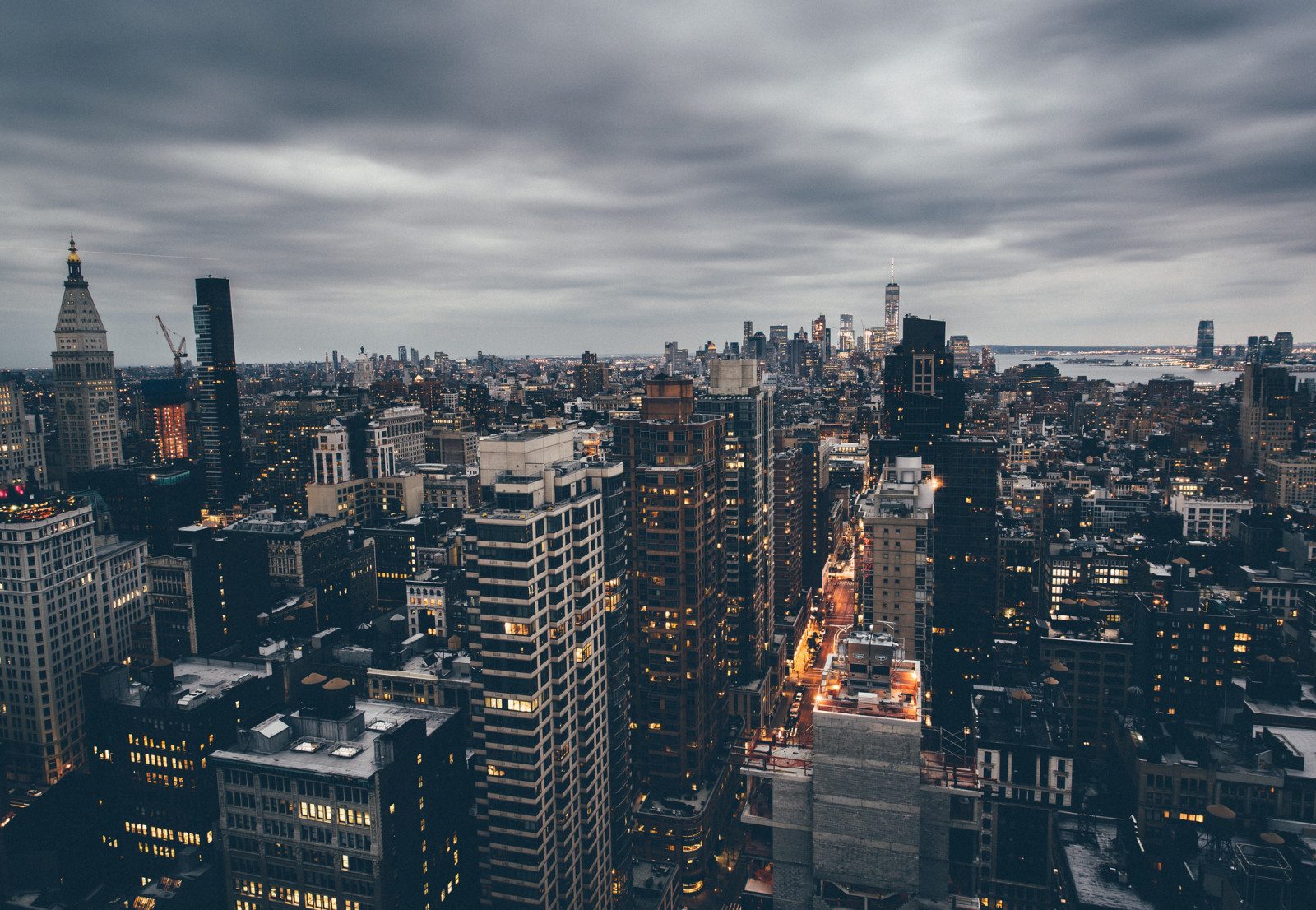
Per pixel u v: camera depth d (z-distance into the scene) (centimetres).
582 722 15550
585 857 15862
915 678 13050
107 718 18062
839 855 12419
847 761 12238
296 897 14575
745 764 13075
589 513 15562
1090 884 17388
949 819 12162
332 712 15538
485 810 14788
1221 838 16488
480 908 17200
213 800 17550
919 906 12225
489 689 14312
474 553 14150
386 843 14062
